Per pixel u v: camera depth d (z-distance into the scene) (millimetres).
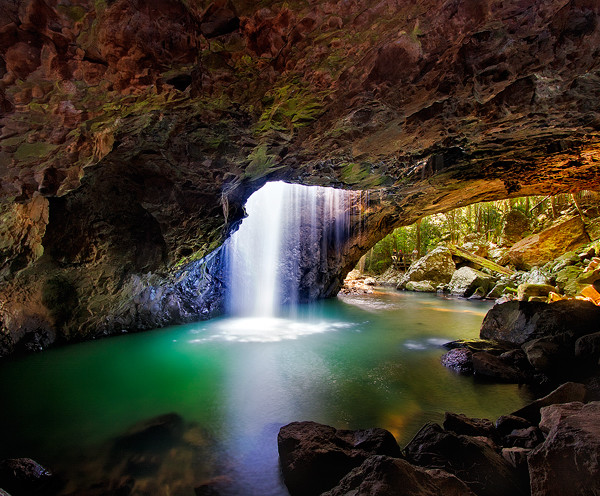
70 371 5871
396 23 2264
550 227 18578
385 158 5641
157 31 2029
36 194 3342
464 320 11070
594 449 1998
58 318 6977
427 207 11445
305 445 3209
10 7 1654
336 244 13406
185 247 7371
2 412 4402
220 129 4145
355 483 2510
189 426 4117
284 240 13023
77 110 2438
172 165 5141
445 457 3018
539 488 2256
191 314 10172
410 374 5945
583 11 2322
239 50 2354
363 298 16297
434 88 3193
